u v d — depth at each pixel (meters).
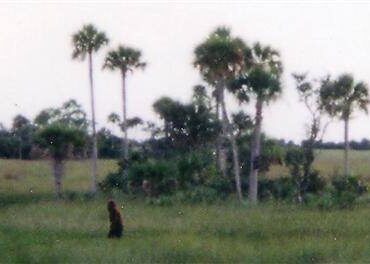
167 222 89.94
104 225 88.06
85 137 151.62
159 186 138.88
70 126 148.50
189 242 70.44
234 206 116.25
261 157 151.75
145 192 139.62
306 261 63.81
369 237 75.50
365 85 155.50
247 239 75.19
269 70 143.62
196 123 183.12
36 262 62.97
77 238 76.81
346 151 176.62
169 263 62.53
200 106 184.75
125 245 69.88
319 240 73.06
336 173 143.62
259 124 143.62
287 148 146.75
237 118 161.38
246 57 144.38
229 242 72.19
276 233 79.00
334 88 143.62
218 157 163.12
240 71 141.50
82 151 177.00
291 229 81.25
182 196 127.12
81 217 99.25
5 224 89.50
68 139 146.38
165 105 184.38
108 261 62.50
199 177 143.88
